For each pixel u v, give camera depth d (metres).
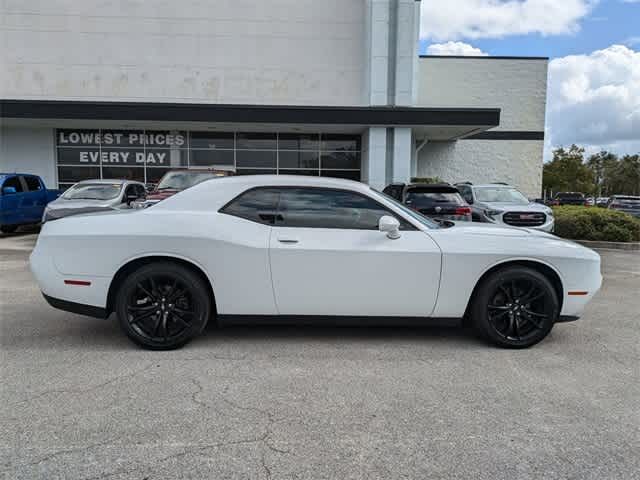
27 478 2.54
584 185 55.00
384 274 4.48
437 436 3.02
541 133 24.92
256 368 4.08
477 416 3.29
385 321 4.62
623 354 4.55
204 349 4.53
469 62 24.62
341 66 19.05
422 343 4.78
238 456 2.78
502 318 4.67
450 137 22.09
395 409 3.38
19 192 13.85
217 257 4.42
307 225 4.57
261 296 4.49
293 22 18.89
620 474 2.66
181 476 2.58
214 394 3.57
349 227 4.59
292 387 3.71
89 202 11.37
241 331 5.07
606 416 3.31
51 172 19.52
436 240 4.58
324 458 2.77
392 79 18.11
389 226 4.45
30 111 16.41
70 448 2.83
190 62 18.88
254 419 3.21
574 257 4.64
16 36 18.50
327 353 4.46
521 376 3.99
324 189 4.68
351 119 17.08
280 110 16.84
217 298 4.48
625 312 6.18
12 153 19.44
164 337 4.45
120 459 2.73
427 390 3.69
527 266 4.68
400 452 2.84
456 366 4.19
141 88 18.89
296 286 4.47
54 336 4.89
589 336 5.12
